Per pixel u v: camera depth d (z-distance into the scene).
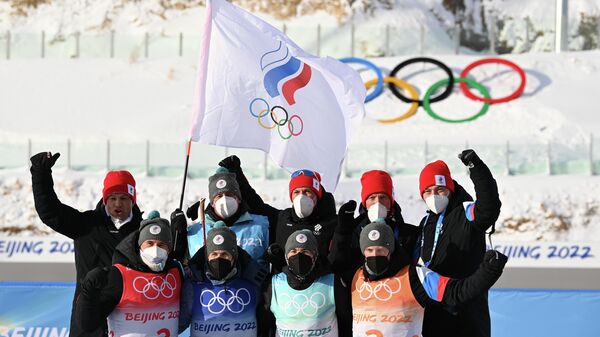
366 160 77.25
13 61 113.25
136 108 101.81
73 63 112.94
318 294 22.39
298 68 28.48
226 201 24.28
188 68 111.12
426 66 108.19
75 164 78.19
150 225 22.12
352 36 112.75
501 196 72.31
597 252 44.34
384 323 22.03
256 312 23.39
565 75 105.06
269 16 124.12
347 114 28.80
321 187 25.09
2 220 72.06
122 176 24.88
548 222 70.38
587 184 73.12
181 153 78.00
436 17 124.56
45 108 102.31
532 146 77.88
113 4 127.94
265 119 28.16
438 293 21.72
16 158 78.44
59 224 24.31
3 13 127.06
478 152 77.50
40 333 30.44
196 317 22.77
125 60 114.12
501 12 125.88
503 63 104.44
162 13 126.94
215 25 28.31
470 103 101.00
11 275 42.19
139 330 22.00
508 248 44.94
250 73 28.19
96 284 21.22
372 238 21.89
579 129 93.50
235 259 22.39
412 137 93.06
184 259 24.64
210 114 27.89
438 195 23.77
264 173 75.00
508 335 29.72
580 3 124.50
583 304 29.64
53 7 127.62
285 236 24.88
